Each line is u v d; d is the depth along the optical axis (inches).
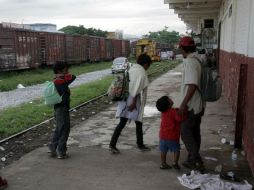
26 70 1258.6
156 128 375.2
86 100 618.5
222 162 263.3
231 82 482.0
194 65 229.6
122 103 281.6
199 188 216.4
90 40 1872.5
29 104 600.7
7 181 230.5
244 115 289.4
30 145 336.2
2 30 1059.3
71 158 275.1
